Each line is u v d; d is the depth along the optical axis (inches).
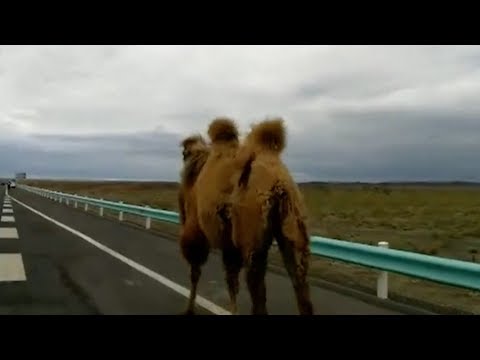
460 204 2128.4
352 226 1011.9
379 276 364.5
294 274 214.1
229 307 321.4
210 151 289.3
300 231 216.7
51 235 741.3
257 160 231.3
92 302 335.3
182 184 302.2
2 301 337.4
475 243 748.6
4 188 4360.2
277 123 238.4
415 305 338.6
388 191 3809.1
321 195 3097.9
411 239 784.3
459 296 416.5
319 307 328.5
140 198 2320.4
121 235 758.5
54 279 415.2
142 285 392.5
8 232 772.6
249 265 225.5
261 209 220.8
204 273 451.2
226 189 250.5
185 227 295.0
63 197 1844.2
